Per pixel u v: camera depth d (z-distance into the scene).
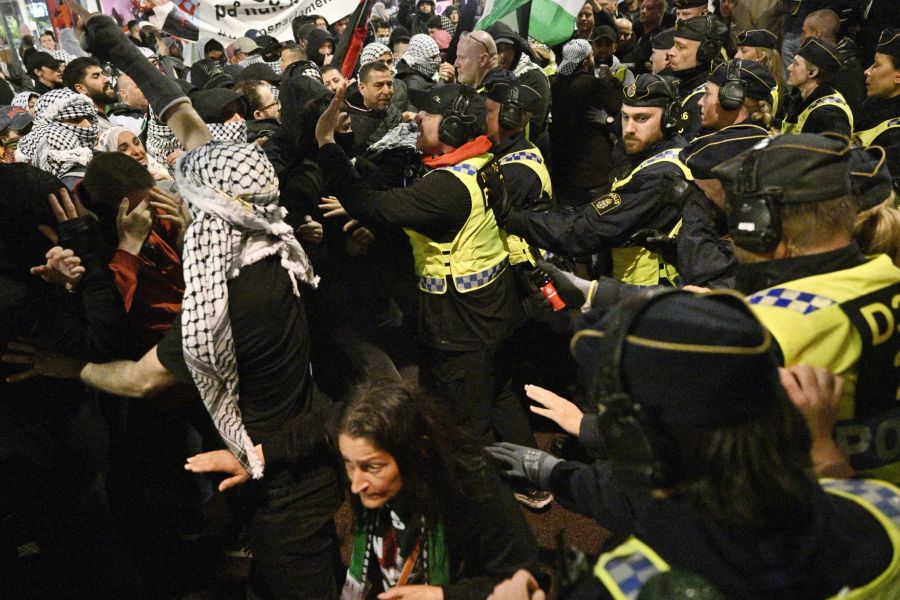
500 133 3.39
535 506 3.20
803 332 1.25
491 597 1.33
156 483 2.91
